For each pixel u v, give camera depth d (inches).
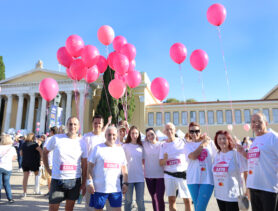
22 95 1332.4
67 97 1242.6
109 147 139.6
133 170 166.6
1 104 1456.7
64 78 1318.9
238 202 126.6
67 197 138.9
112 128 142.3
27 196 262.2
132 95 1095.6
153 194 171.2
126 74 253.1
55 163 138.1
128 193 164.4
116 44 249.4
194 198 146.6
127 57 233.5
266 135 123.8
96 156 135.6
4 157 228.8
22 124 1443.2
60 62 221.9
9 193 229.6
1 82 1408.7
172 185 160.1
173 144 168.6
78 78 218.4
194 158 147.7
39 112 1379.2
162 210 163.9
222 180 136.3
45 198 253.9
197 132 159.9
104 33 241.8
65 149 139.4
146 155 177.6
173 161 163.5
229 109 1167.0
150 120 1239.5
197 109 1202.0
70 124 146.2
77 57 211.2
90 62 200.4
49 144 143.0
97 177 133.6
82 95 1214.9
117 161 138.0
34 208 212.1
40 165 284.7
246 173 137.7
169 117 1222.9
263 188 117.3
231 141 142.6
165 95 225.0
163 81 223.3
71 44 199.0
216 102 1186.6
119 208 133.5
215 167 141.9
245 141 453.4
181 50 226.2
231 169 135.2
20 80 1395.2
